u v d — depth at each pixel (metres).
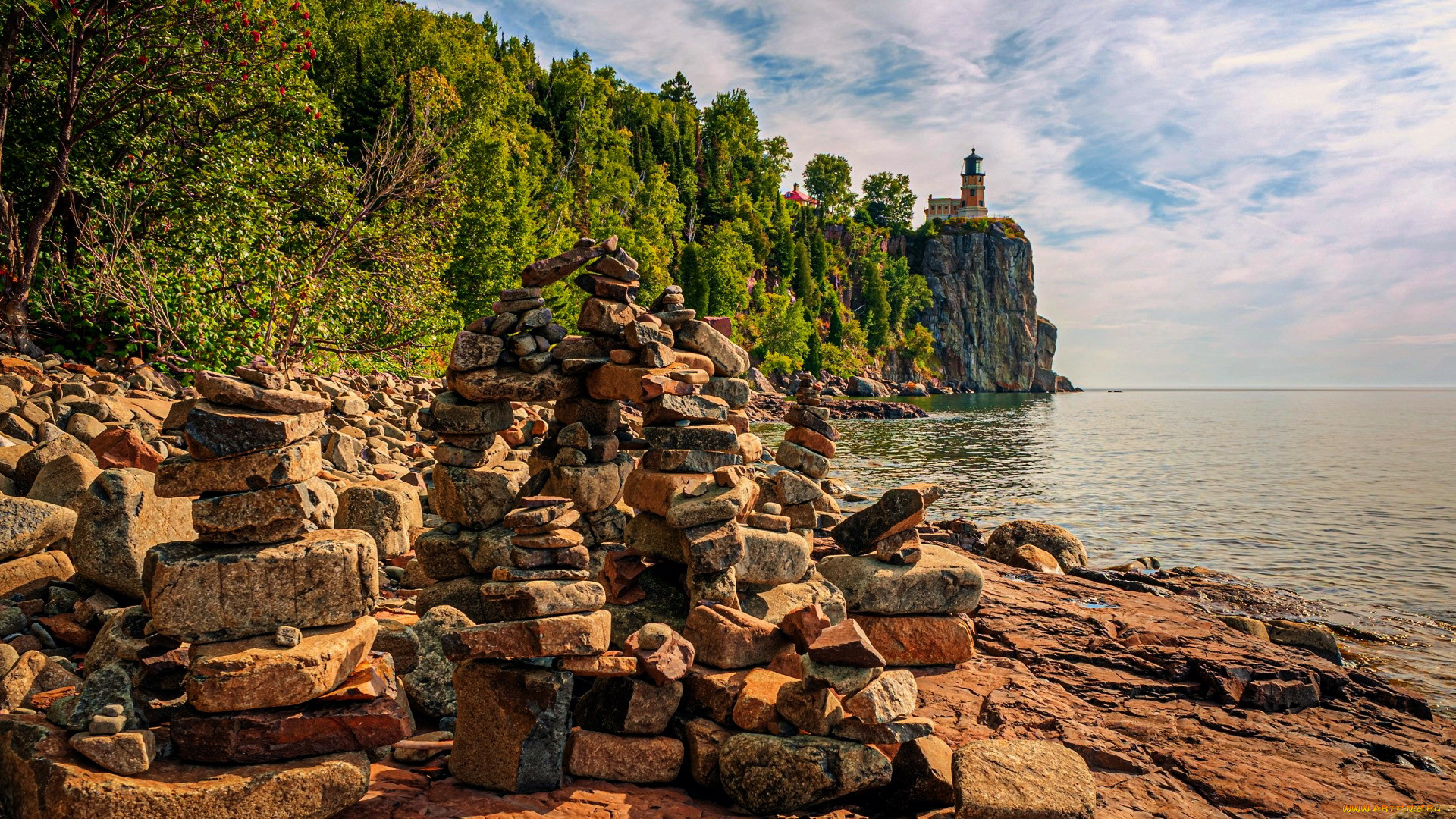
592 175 87.44
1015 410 112.88
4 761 3.93
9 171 18.33
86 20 16.97
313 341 20.23
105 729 3.79
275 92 19.53
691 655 5.02
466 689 4.66
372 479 11.30
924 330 171.88
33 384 12.55
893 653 6.93
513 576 4.81
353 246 23.20
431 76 37.50
